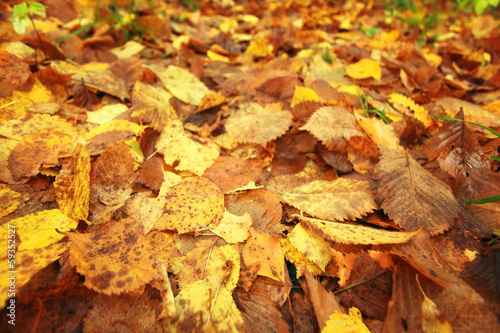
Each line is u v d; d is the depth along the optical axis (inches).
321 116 11.8
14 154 10.0
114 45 19.4
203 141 12.1
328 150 11.8
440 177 11.0
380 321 7.8
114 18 19.9
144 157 11.5
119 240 8.6
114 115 13.0
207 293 8.1
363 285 8.3
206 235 9.3
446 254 8.9
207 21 29.1
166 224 9.1
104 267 7.9
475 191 10.1
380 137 11.8
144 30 21.4
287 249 9.4
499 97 15.8
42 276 7.7
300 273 8.9
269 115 12.7
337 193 10.2
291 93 14.8
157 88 13.8
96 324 7.4
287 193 10.6
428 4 38.6
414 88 16.6
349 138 11.6
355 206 9.8
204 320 7.7
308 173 11.7
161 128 12.4
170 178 10.6
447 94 15.5
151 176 10.7
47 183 10.2
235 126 12.3
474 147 10.3
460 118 10.4
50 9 20.1
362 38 25.9
